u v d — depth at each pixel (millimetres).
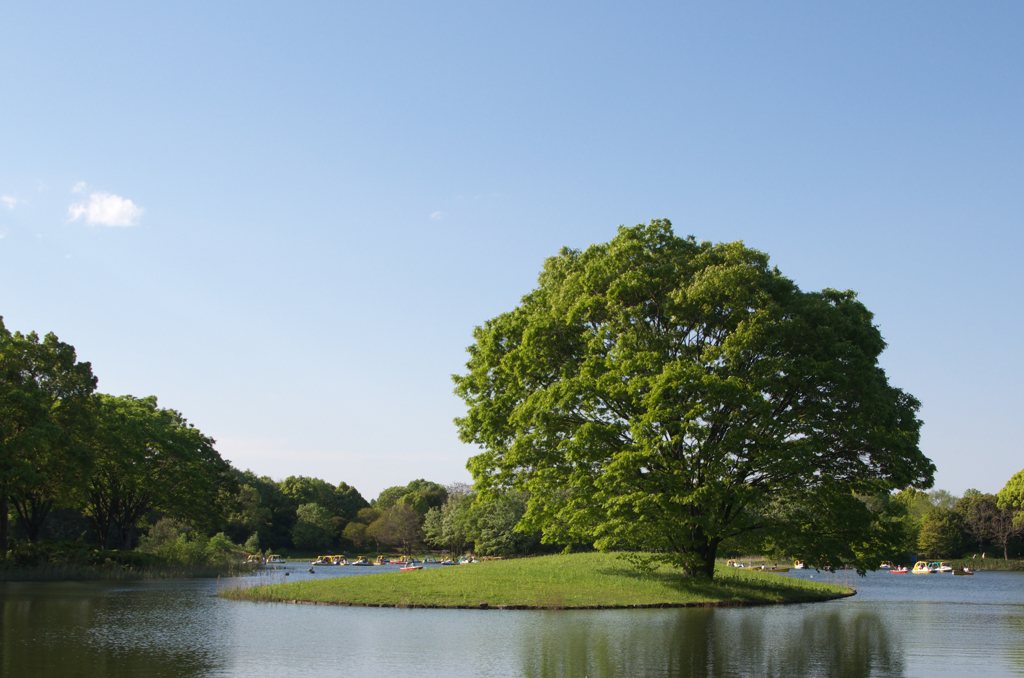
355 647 17625
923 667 15164
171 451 69875
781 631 21328
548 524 35250
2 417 49531
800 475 30984
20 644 17719
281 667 14773
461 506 106250
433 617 24906
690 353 31438
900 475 30828
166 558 60312
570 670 14578
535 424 32812
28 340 54312
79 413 55906
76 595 34375
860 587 54188
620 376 30203
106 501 71312
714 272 29969
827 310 31234
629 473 29328
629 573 35281
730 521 31672
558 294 34969
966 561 114500
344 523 157125
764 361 29781
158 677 13492
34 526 58969
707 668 14898
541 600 29125
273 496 153000
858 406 30375
